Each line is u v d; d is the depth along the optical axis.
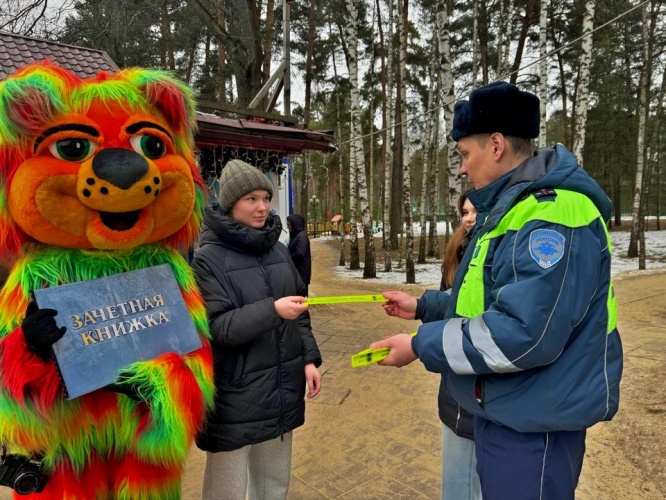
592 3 10.98
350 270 15.89
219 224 1.86
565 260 1.21
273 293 1.93
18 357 1.30
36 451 1.43
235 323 1.70
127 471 1.54
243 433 1.81
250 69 10.99
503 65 13.30
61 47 5.32
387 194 15.95
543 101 12.35
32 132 1.35
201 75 16.56
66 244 1.46
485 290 1.38
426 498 2.65
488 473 1.40
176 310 1.60
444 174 35.53
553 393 1.26
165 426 1.46
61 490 1.47
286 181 7.62
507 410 1.30
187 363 1.57
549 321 1.17
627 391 4.15
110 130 1.46
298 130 6.07
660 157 26.23
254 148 6.04
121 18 10.66
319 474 2.93
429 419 3.72
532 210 1.28
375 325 7.16
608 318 1.32
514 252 1.26
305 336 2.11
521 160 1.46
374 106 24.44
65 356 1.32
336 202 45.22
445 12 9.77
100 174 1.35
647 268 13.61
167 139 1.59
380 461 3.08
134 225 1.48
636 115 21.31
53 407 1.36
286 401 1.91
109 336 1.42
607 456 3.10
